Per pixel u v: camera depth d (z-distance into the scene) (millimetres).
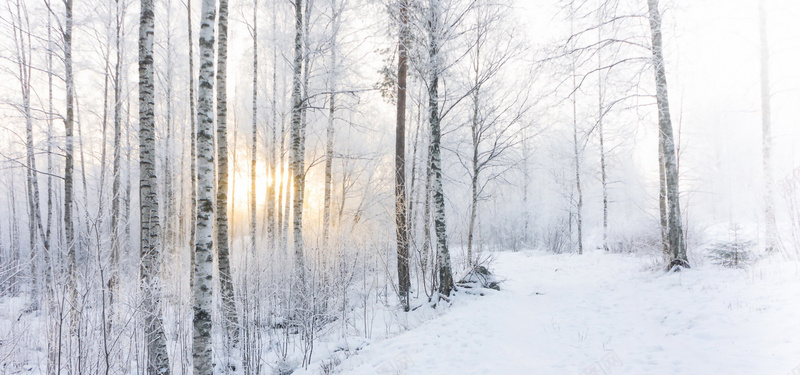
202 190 5465
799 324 4270
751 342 4195
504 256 19125
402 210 9555
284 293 8656
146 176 6344
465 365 4926
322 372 5816
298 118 10250
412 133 17078
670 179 8977
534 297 8727
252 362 6414
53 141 9656
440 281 9250
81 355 4883
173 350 7215
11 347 5512
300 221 9734
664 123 9000
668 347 4551
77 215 4734
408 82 13820
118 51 11867
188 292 8305
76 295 4770
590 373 4184
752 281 6473
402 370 4984
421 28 9492
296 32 10375
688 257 9586
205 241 5438
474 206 12281
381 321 8484
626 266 11773
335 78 12195
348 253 9844
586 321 6285
